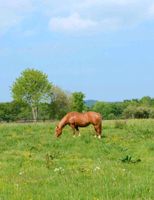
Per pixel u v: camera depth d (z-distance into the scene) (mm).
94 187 11469
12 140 27188
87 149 23531
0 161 19062
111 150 22656
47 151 22953
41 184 12789
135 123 38594
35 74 103938
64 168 16188
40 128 35062
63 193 11016
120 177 13016
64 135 30391
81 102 109562
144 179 12414
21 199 10664
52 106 107250
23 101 103562
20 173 14945
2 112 98438
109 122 39781
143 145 24125
